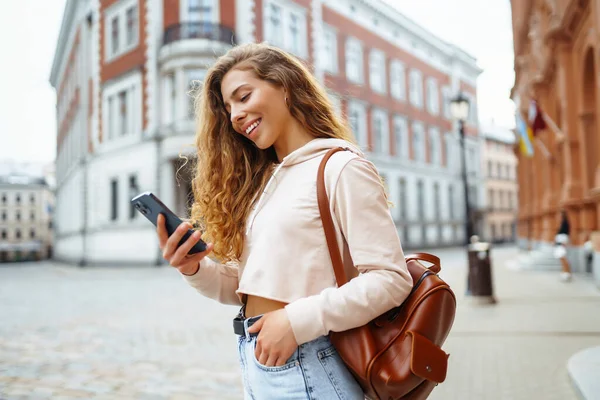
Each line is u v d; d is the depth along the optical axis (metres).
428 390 1.11
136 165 20.28
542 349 4.61
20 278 16.80
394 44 30.56
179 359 4.74
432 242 32.62
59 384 3.95
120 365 4.53
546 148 14.97
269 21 21.06
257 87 1.26
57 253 36.72
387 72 29.84
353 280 1.07
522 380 3.71
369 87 28.16
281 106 1.28
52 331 6.25
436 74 34.88
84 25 24.44
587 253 10.15
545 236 14.77
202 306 8.29
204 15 19.11
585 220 10.15
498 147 49.44
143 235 20.09
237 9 19.52
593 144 10.03
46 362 4.67
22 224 74.00
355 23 27.41
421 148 32.62
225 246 1.35
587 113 10.02
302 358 1.12
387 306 1.06
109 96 21.98
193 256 1.22
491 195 47.41
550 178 14.27
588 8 8.97
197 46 18.34
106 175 21.97
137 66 20.09
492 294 7.41
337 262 1.12
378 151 28.62
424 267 1.18
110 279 14.56
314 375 1.12
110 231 21.47
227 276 1.43
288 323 1.04
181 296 9.73
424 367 1.02
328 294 1.05
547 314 6.38
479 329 5.61
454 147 36.53
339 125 1.36
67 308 8.35
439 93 35.09
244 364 1.24
